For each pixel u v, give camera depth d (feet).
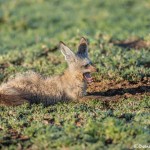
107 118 53.11
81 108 58.90
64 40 96.89
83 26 132.87
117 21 139.95
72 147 47.60
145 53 82.07
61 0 170.19
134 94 65.26
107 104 61.77
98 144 47.75
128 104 60.80
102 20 140.87
